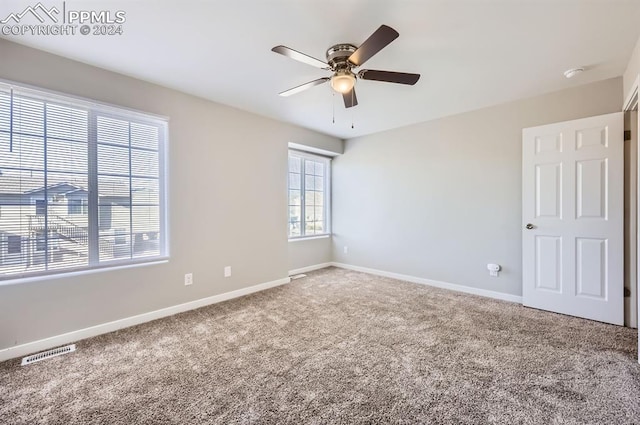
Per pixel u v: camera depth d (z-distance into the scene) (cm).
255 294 355
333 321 270
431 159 393
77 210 235
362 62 192
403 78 206
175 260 291
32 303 212
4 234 205
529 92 296
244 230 354
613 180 257
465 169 361
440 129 383
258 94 301
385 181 448
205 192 315
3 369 190
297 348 218
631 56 225
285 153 405
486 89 288
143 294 268
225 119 332
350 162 498
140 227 271
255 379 179
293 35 197
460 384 173
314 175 507
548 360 200
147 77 261
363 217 480
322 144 465
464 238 364
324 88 283
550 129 289
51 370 189
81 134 236
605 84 268
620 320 256
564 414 148
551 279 291
